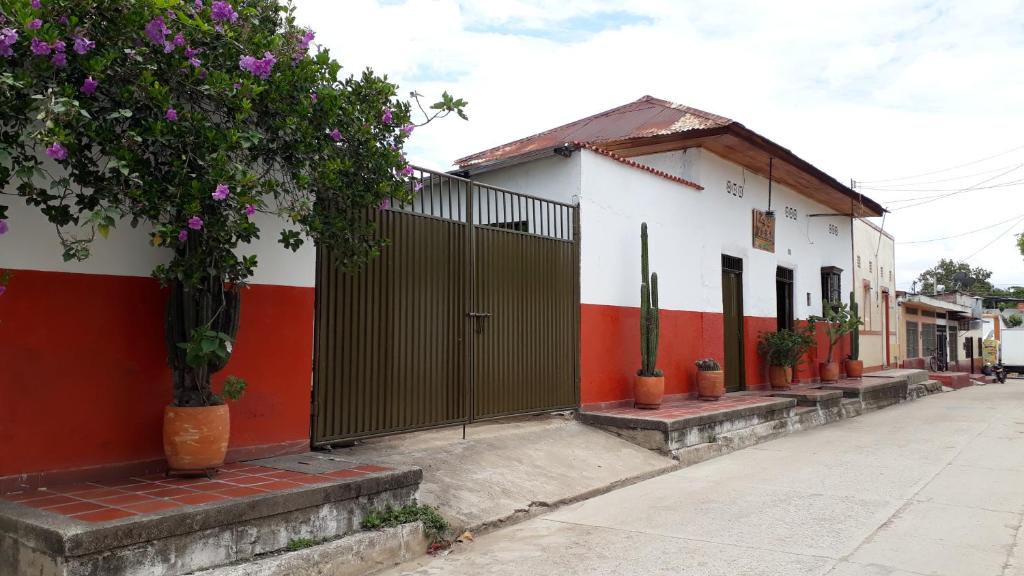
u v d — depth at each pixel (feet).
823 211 61.26
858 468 28.09
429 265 24.39
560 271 30.96
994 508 21.47
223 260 15.12
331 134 16.72
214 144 14.10
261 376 18.99
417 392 23.67
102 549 11.68
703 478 26.32
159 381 16.92
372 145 17.35
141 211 13.62
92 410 15.76
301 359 19.97
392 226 22.99
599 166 33.32
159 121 13.35
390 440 24.48
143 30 13.47
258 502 14.03
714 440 31.83
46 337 15.10
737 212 45.55
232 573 13.12
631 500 22.88
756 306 47.55
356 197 17.52
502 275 27.73
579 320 31.81
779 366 47.85
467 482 21.39
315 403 20.34
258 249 18.98
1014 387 82.38
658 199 37.52
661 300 37.29
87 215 15.62
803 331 50.67
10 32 11.37
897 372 69.72
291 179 16.84
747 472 27.43
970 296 128.98
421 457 22.54
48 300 15.16
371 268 22.21
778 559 16.53
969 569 15.80
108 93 13.47
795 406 41.11
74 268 15.58
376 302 22.34
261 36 15.56
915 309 100.37
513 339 28.14
